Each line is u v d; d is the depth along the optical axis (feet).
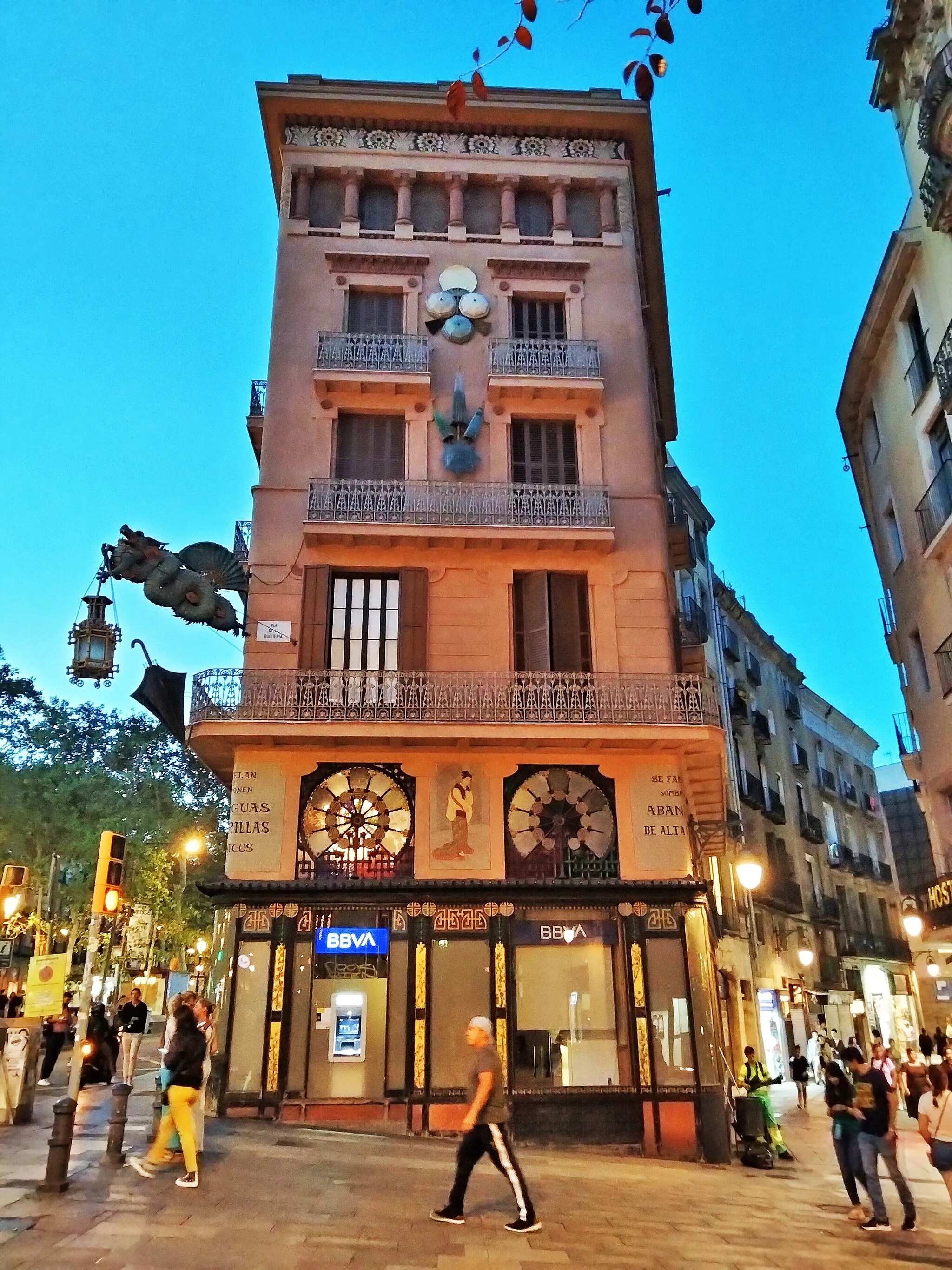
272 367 63.05
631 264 68.03
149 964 129.49
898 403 73.41
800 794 128.26
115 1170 30.83
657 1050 49.01
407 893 50.90
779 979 103.96
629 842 53.42
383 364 62.85
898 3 64.49
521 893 51.13
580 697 55.72
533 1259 23.07
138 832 134.51
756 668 121.08
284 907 50.42
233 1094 47.29
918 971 122.42
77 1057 29.35
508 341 64.18
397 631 58.13
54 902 128.36
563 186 69.51
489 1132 26.48
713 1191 36.99
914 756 74.84
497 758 54.44
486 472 61.82
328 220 67.41
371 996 49.65
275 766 53.62
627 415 64.13
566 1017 50.08
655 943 51.01
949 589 64.90
